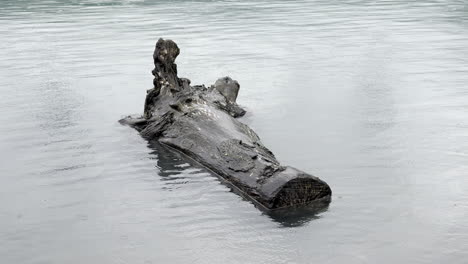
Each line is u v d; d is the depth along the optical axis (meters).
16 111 10.02
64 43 16.67
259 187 6.35
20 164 7.52
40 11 23.53
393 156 7.62
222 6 24.47
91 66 13.70
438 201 6.25
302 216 5.98
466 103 10.18
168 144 8.08
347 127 8.89
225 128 7.76
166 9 23.58
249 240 5.50
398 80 12.01
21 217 6.04
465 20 20.45
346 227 5.72
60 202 6.38
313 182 6.26
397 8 23.94
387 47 15.70
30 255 5.30
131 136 8.62
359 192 6.52
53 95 11.14
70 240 5.55
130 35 17.69
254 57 14.41
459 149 7.84
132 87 11.71
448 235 5.53
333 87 11.45
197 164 7.41
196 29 18.58
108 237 5.59
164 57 9.34
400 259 5.12
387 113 9.61
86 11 23.36
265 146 8.05
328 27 19.02
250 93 11.05
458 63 13.60
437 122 9.07
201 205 6.25
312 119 9.34
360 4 25.45
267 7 24.20
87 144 8.28
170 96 9.16
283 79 12.17
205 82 12.02
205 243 5.45
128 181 6.93
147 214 6.05
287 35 17.50
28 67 13.72
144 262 5.14
